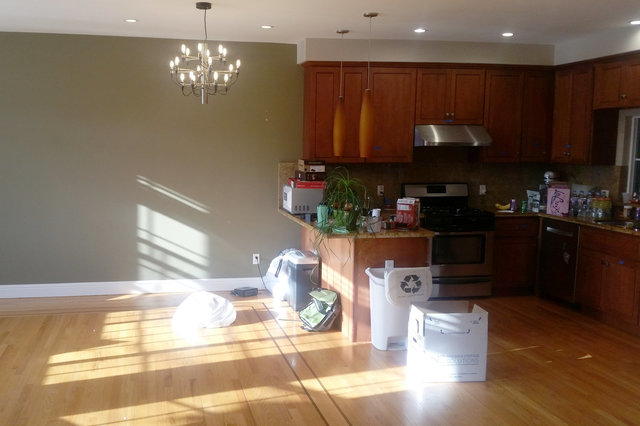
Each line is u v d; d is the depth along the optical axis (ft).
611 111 19.33
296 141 20.77
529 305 19.48
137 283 20.07
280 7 14.71
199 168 20.11
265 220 20.84
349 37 19.08
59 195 19.22
